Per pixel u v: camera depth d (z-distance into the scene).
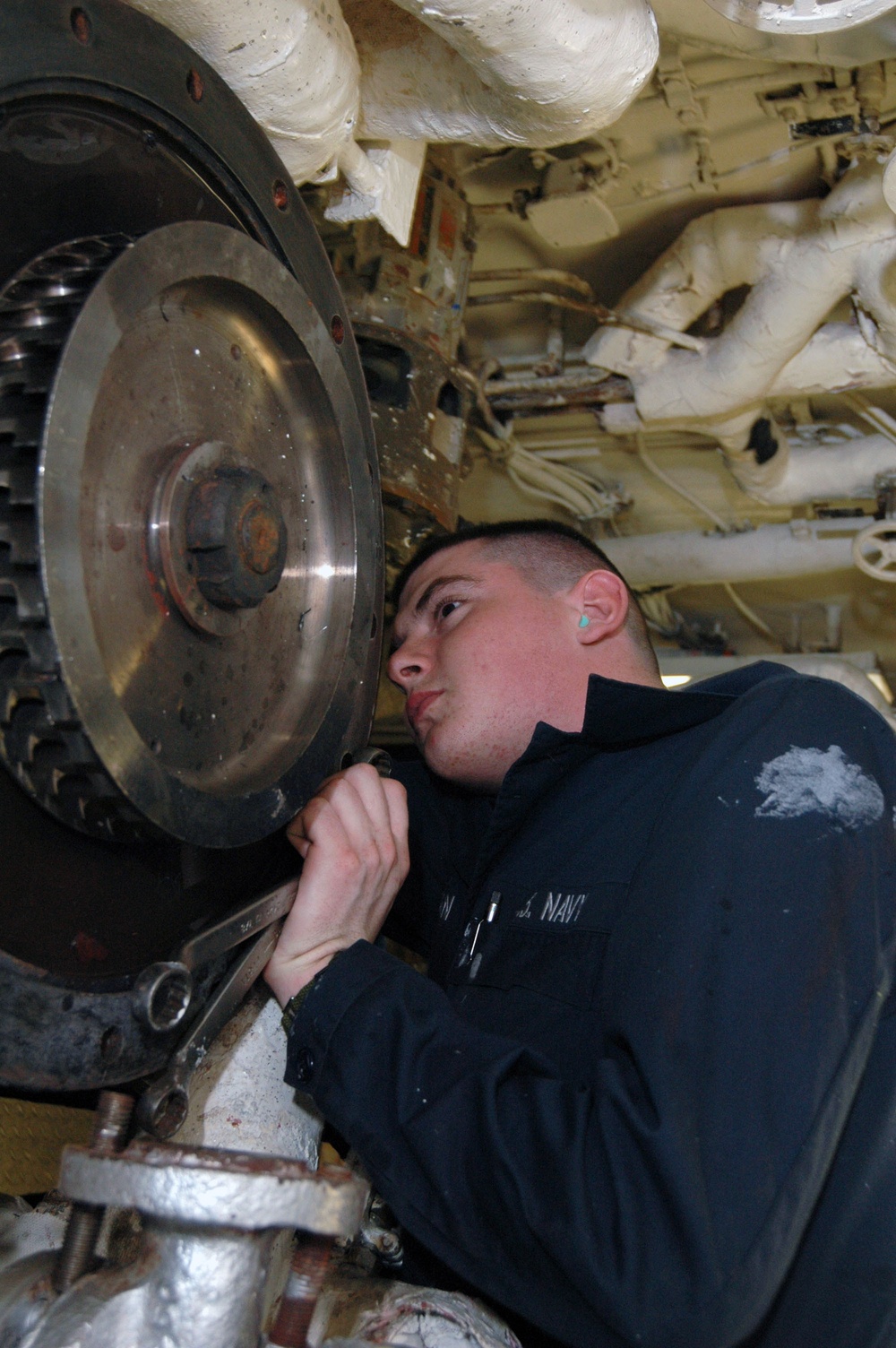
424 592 1.34
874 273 1.76
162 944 0.80
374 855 0.95
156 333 0.78
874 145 1.70
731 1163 0.75
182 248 0.75
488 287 2.05
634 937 0.88
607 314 1.93
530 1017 0.98
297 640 0.93
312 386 0.93
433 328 1.54
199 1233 0.61
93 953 0.74
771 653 2.87
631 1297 0.72
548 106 1.04
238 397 0.87
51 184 0.73
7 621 0.68
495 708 1.24
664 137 1.76
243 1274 0.61
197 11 0.85
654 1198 0.74
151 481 0.76
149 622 0.75
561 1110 0.80
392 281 1.52
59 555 0.64
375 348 1.51
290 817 0.87
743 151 1.78
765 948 0.83
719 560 2.46
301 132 0.98
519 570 1.31
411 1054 0.84
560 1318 0.78
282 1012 0.91
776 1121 0.77
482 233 1.97
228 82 0.92
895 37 1.41
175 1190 0.58
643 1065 0.78
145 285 0.72
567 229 1.87
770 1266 0.74
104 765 0.67
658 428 2.10
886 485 2.21
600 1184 0.75
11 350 0.70
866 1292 0.87
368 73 1.08
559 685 1.26
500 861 1.14
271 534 0.80
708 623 2.87
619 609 1.30
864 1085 0.90
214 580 0.77
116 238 0.77
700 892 0.86
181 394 0.80
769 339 1.86
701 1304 0.72
